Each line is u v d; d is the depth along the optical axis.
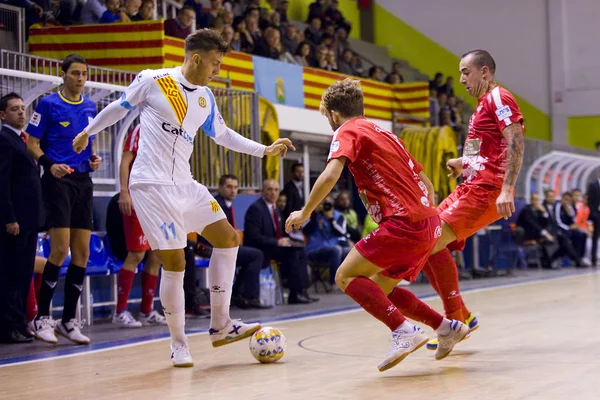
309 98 12.70
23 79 7.39
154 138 4.84
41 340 6.48
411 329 4.27
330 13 18.34
